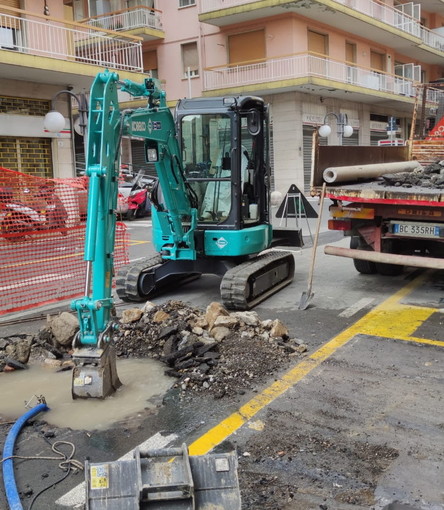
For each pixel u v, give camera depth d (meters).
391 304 7.28
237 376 4.93
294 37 26.80
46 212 9.54
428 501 3.19
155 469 2.69
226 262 7.53
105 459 3.70
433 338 5.92
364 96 31.02
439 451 3.70
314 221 16.59
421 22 40.12
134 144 30.58
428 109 11.77
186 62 30.03
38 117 17.81
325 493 3.27
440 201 6.66
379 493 3.27
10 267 9.31
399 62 37.22
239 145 7.16
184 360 5.25
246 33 27.97
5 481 3.42
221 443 3.86
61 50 18.05
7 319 7.23
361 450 3.73
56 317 5.93
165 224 7.23
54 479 3.48
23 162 17.66
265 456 3.68
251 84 27.44
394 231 7.44
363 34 31.58
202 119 7.28
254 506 3.14
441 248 8.09
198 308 7.04
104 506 2.58
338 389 4.68
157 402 4.54
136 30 29.12
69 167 18.91
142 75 19.16
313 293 7.56
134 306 7.66
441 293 7.79
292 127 28.05
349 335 6.07
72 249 9.80
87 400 4.59
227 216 7.32
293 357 5.41
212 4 27.89
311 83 26.14
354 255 7.41
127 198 19.58
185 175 7.43
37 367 5.42
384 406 4.36
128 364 5.36
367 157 8.90
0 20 15.77
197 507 2.63
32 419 4.29
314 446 3.79
